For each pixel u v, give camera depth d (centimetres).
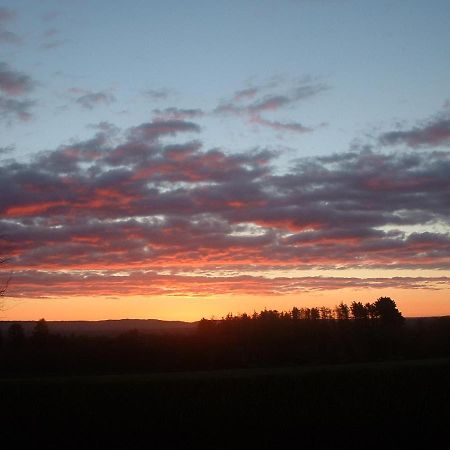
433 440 2086
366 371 2108
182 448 1955
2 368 2686
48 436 1888
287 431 2009
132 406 1941
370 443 2048
